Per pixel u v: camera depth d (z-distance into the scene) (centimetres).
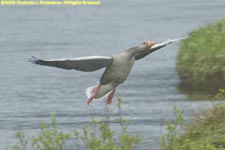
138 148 1415
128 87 2184
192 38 2247
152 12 4616
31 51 3052
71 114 1825
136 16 4434
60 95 2098
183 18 4203
